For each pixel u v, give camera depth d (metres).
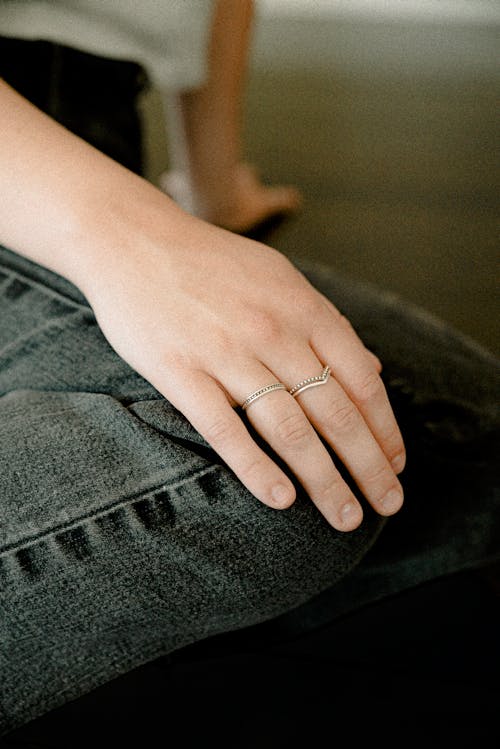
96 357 0.51
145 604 0.47
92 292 0.51
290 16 1.88
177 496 0.46
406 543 0.63
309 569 0.49
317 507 0.48
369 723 0.65
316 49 1.74
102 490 0.46
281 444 0.48
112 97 0.69
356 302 0.63
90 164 0.53
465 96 1.58
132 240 0.51
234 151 0.99
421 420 0.57
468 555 0.64
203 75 0.74
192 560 0.46
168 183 1.06
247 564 0.47
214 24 0.79
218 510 0.47
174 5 0.67
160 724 0.64
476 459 0.59
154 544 0.46
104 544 0.46
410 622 0.70
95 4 0.65
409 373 0.58
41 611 0.46
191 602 0.48
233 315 0.49
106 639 0.49
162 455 0.47
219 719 0.65
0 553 0.46
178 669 0.67
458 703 0.66
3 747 0.63
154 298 0.50
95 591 0.46
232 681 0.67
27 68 0.65
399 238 1.18
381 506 0.50
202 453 0.48
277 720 0.65
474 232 1.21
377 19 1.90
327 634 0.70
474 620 0.71
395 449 0.51
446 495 0.60
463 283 1.11
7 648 0.47
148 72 0.72
